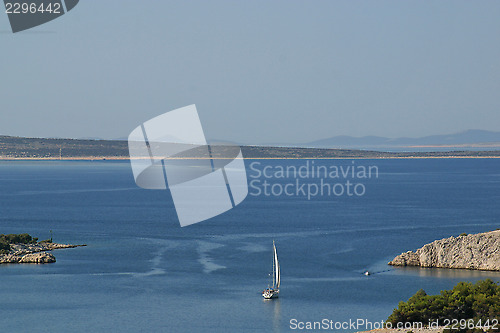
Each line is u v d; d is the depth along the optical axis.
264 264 193.00
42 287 162.75
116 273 179.00
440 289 155.88
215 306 144.25
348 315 136.38
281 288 160.75
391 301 147.62
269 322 131.75
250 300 149.75
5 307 143.75
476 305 116.69
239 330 126.62
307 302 147.25
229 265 190.88
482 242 178.75
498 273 171.00
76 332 125.75
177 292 157.38
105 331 126.19
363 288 160.00
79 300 149.75
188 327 128.25
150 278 173.38
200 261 197.50
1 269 184.50
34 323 132.12
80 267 187.12
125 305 145.50
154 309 142.38
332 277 173.38
